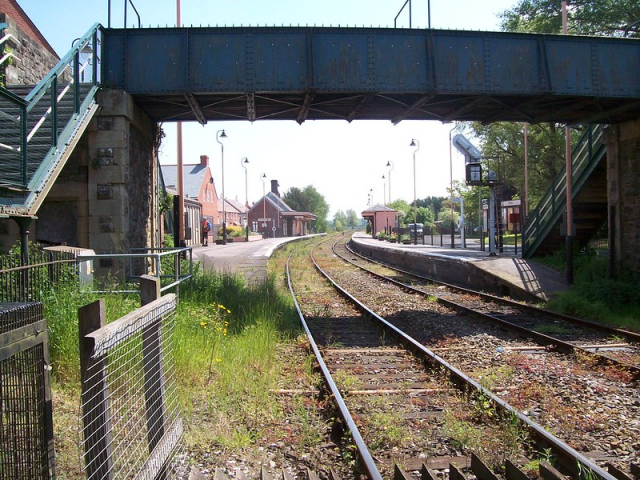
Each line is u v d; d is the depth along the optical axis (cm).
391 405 611
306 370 759
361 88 1205
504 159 3756
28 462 296
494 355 854
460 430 510
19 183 809
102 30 1176
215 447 487
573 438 514
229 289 1319
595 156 1655
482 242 2739
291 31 1200
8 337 267
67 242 1185
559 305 1293
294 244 5812
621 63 1298
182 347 682
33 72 1489
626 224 1492
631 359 827
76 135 1019
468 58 1238
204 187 6259
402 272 2531
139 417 443
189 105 1263
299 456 484
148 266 1324
